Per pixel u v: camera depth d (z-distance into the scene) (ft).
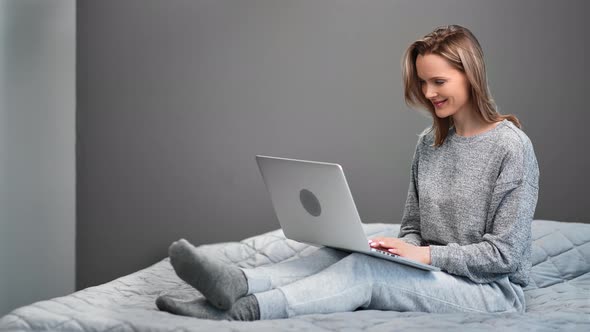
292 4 10.29
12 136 9.38
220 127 10.52
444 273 5.92
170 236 10.68
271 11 10.34
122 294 6.30
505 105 9.80
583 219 9.72
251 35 10.40
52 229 10.27
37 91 9.90
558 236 8.00
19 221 9.53
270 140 10.43
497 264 5.84
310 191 5.68
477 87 6.12
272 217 10.50
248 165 10.49
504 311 5.99
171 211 10.66
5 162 9.24
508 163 6.01
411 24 10.03
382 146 10.18
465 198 6.21
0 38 9.15
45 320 4.82
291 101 10.36
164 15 10.53
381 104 10.14
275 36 10.34
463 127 6.43
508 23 9.77
